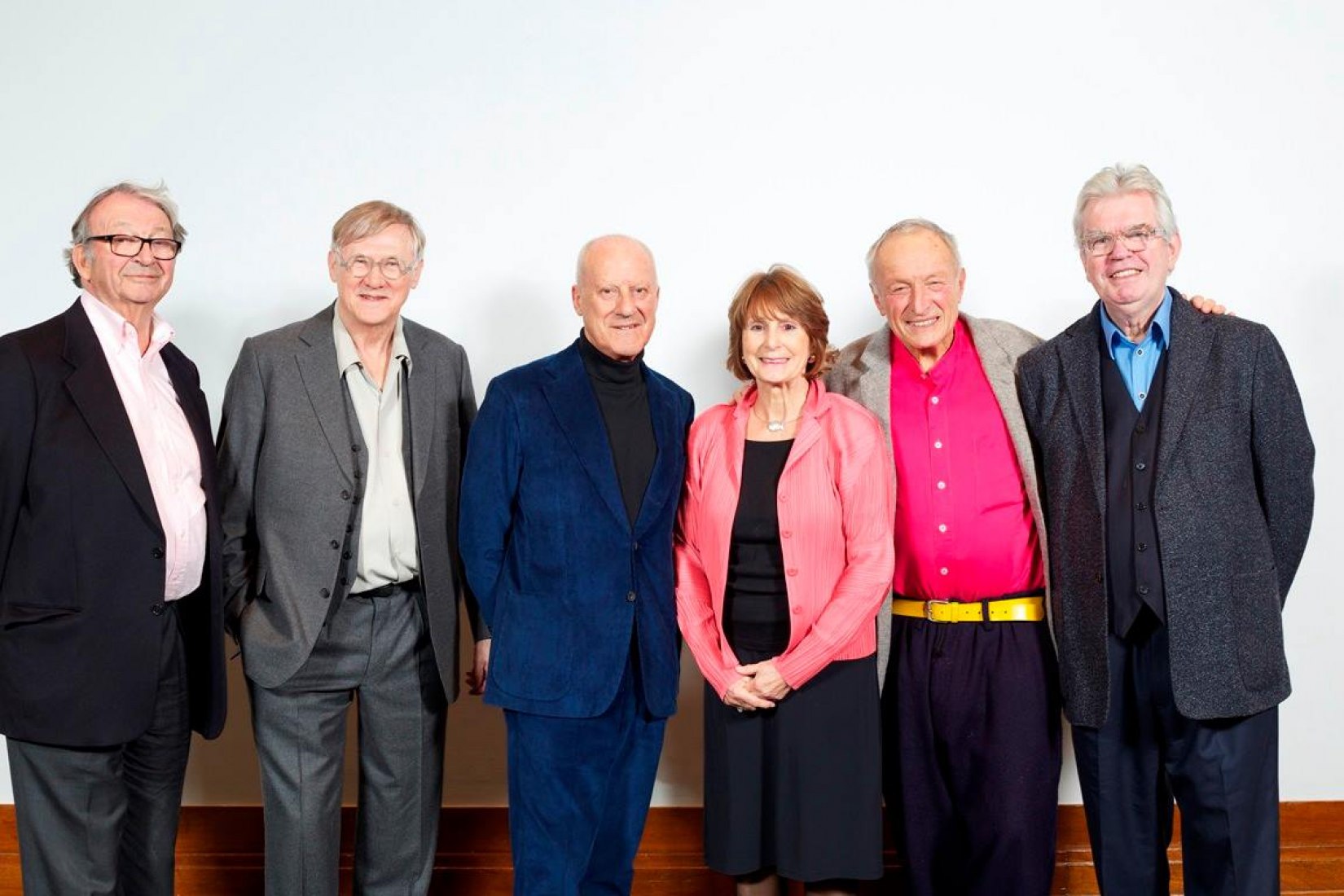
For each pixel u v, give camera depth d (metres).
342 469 2.29
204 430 2.26
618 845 2.32
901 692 2.40
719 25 2.90
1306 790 2.94
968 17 2.89
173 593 2.17
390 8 2.91
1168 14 2.89
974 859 2.38
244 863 2.92
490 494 2.24
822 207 2.91
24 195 2.93
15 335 2.09
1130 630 2.26
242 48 2.91
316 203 2.93
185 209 2.92
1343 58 2.87
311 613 2.26
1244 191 2.89
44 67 2.92
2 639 2.05
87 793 2.08
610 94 2.91
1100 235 2.23
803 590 2.22
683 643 2.95
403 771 2.41
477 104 2.92
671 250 2.93
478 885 2.92
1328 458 2.90
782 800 2.25
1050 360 2.34
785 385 2.28
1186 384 2.21
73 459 2.04
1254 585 2.20
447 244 2.93
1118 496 2.24
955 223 2.91
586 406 2.24
